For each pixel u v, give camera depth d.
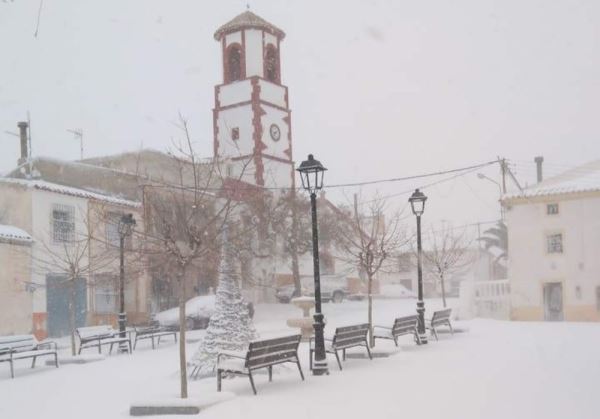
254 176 42.09
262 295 38.53
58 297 26.47
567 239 29.78
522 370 11.99
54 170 30.55
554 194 29.88
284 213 35.84
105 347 21.31
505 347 16.00
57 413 9.84
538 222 30.34
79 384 12.84
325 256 38.25
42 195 25.89
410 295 53.69
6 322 23.70
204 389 10.87
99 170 31.34
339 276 43.44
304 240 36.50
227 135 43.78
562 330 20.91
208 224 11.98
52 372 15.12
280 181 44.00
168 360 16.50
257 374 12.50
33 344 17.36
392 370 12.59
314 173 13.31
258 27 44.41
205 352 12.95
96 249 27.08
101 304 28.62
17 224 25.61
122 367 15.35
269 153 43.59
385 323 26.56
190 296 32.06
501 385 10.41
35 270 25.09
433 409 8.74
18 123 32.28
